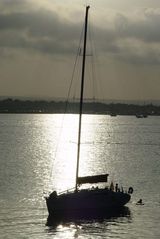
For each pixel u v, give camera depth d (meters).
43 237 131.75
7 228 139.38
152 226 144.00
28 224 144.00
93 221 149.12
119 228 141.88
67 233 136.12
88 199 158.50
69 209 156.62
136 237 132.75
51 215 154.38
